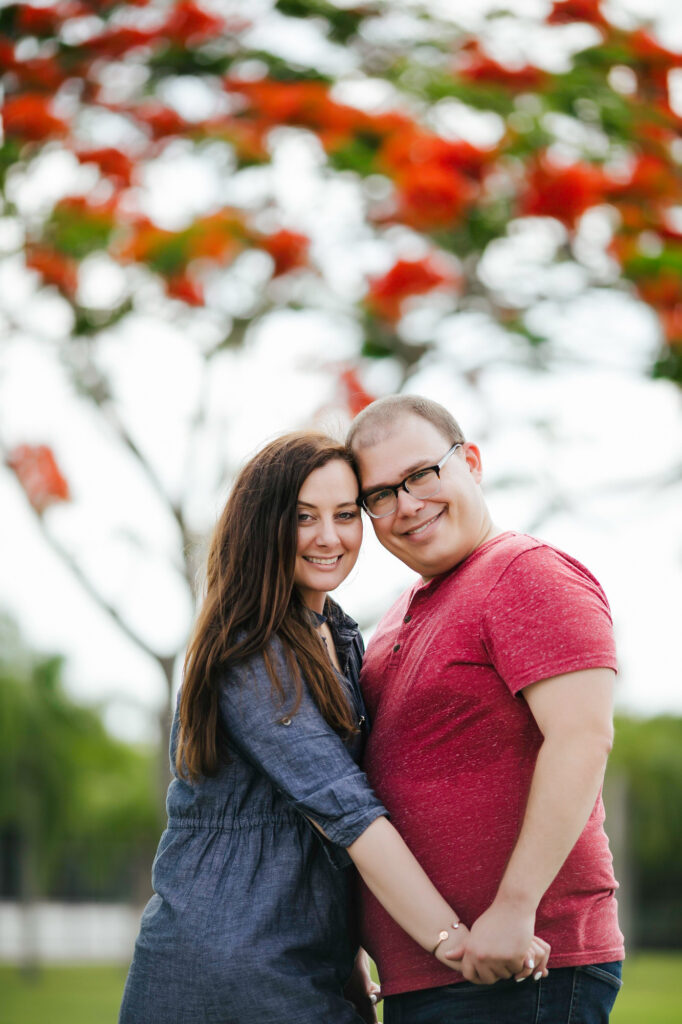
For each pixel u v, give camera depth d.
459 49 7.50
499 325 7.03
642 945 25.05
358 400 6.89
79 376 7.06
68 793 20.58
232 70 7.34
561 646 2.77
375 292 6.77
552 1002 2.87
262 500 3.08
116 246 6.93
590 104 7.27
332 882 3.06
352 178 7.06
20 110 7.00
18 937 30.00
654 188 6.97
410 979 2.97
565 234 7.00
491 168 6.93
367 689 3.27
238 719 3.00
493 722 2.92
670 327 6.80
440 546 3.08
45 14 7.21
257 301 7.15
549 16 7.48
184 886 3.04
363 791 2.90
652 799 24.19
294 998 2.90
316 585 3.11
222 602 3.07
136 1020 2.99
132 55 7.32
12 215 7.12
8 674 19.11
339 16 7.37
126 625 6.75
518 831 2.90
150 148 7.31
